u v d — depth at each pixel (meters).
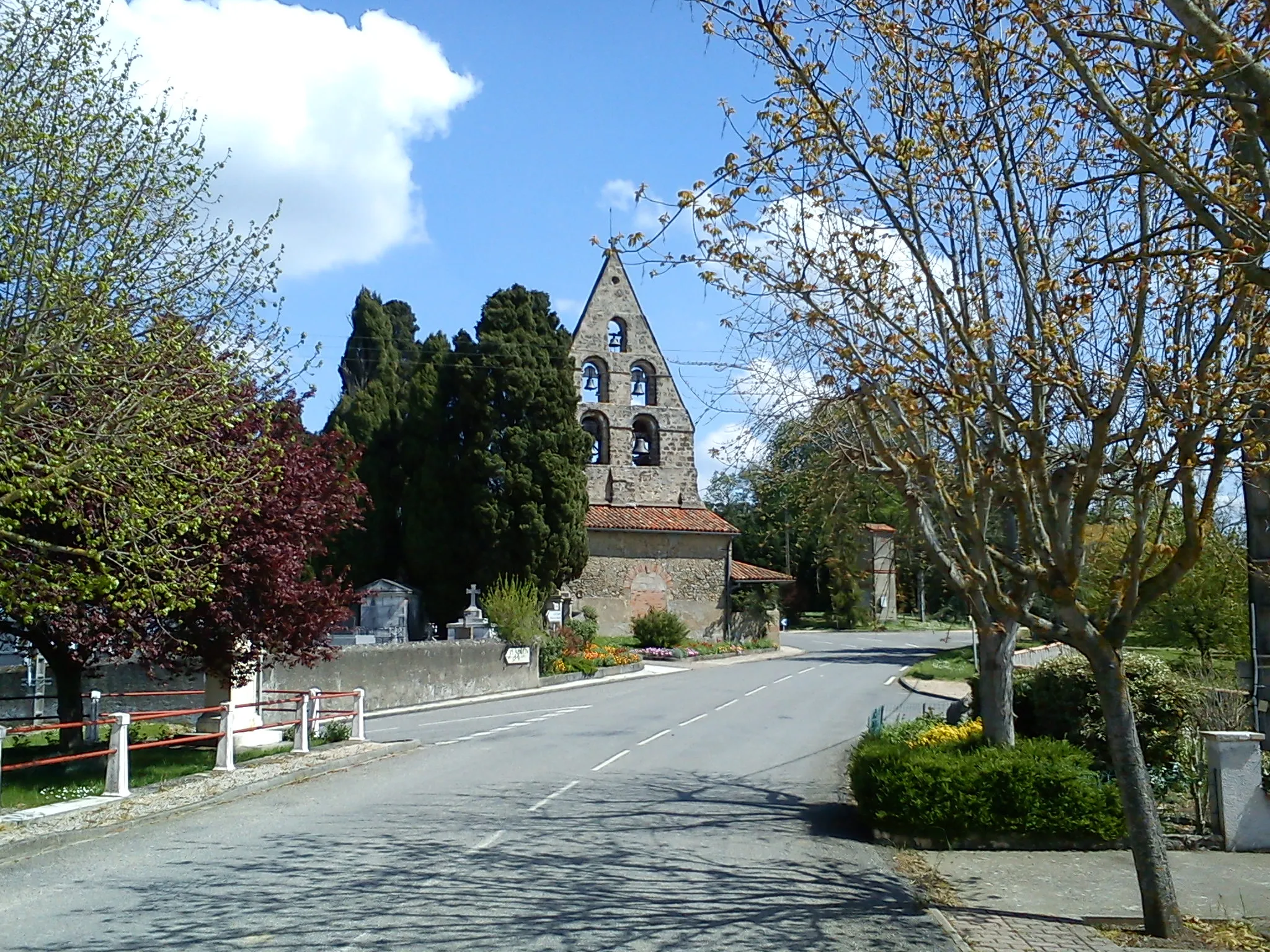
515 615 33.50
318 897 8.70
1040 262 9.05
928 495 10.16
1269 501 13.22
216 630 15.16
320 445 17.27
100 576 12.26
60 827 11.08
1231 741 11.16
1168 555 9.26
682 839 11.59
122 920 7.99
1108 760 13.45
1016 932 8.15
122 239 12.37
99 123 12.56
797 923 8.35
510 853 10.53
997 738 12.77
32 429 11.55
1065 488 8.23
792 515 19.62
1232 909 8.83
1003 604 8.31
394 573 42.66
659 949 7.58
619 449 47.88
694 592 47.41
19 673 21.31
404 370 54.12
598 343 48.28
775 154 8.83
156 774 14.95
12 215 11.74
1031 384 8.48
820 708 26.66
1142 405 8.53
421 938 7.61
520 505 39.78
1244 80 6.66
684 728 22.39
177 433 12.80
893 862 10.73
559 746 19.50
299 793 14.09
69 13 12.49
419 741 19.52
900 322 9.45
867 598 64.62
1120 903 9.15
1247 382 7.49
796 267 10.72
